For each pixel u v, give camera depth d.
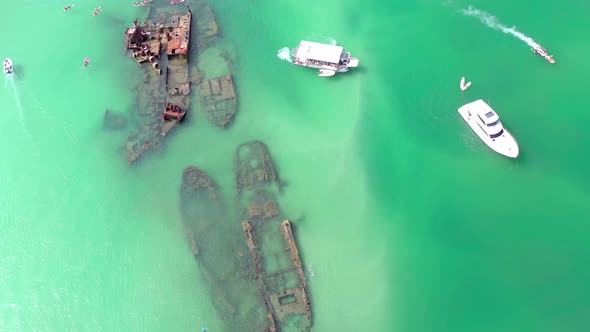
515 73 67.19
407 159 61.91
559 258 53.66
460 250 55.12
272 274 53.44
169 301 53.34
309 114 66.56
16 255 57.25
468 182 59.59
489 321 50.59
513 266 53.62
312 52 68.75
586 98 64.06
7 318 53.25
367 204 58.94
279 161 62.56
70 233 58.56
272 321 50.44
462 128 63.41
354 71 69.94
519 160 60.03
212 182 60.56
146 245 57.12
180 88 68.38
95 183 62.03
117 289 54.56
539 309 50.84
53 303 54.03
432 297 52.44
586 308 50.47
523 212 56.97
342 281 53.72
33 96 69.81
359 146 63.34
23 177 62.94
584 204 56.69
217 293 52.91
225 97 67.56
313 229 57.31
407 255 55.25
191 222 57.78
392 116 65.44
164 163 62.88
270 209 58.06
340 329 50.78
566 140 61.00
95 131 66.12
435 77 68.25
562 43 69.25
